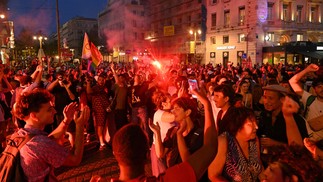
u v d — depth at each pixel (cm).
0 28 4925
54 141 274
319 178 199
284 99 353
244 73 1264
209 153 221
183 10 5762
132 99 820
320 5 4475
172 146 401
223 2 4516
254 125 312
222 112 441
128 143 189
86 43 1351
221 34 4588
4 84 843
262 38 4050
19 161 259
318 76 455
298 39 4350
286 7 4262
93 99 828
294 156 211
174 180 205
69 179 630
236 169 298
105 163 723
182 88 419
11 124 1075
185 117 376
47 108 288
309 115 429
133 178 194
